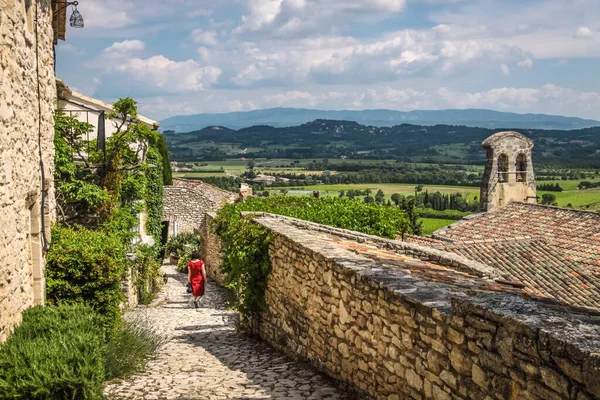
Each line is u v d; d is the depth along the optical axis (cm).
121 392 682
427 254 896
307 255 803
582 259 1295
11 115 650
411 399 511
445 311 455
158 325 1303
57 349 557
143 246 1767
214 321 1371
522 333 355
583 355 303
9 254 636
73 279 903
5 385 507
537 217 1688
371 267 652
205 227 2817
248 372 790
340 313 682
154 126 2228
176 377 764
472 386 412
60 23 1188
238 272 1090
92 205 1262
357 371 635
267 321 1036
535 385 343
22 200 716
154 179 2195
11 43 652
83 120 1609
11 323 643
